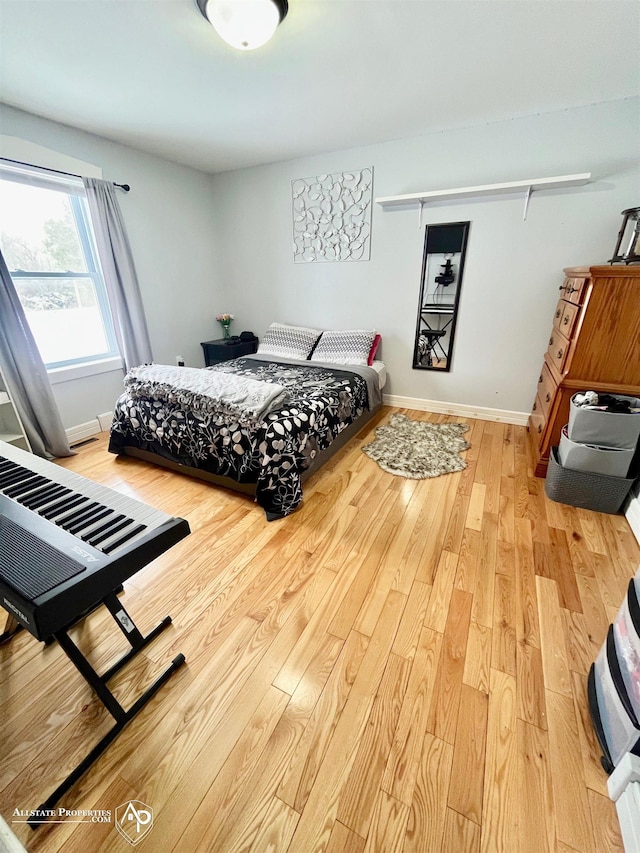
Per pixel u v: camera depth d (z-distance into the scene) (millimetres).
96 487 1236
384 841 837
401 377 3648
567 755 988
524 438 2951
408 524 1939
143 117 2480
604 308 1902
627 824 806
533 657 1247
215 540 1833
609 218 2529
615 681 966
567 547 1755
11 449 1479
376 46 1720
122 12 1482
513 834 847
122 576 918
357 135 2844
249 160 3439
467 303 3141
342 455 2705
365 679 1183
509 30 1612
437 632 1339
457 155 2801
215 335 4348
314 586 1552
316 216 3498
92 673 1015
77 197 2811
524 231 2779
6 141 2277
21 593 791
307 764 974
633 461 1951
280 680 1184
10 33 1601
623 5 1459
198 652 1274
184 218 3697
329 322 3832
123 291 3096
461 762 972
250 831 857
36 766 981
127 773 961
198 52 1758
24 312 2449
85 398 3049
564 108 2412
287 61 1839
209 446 2152
